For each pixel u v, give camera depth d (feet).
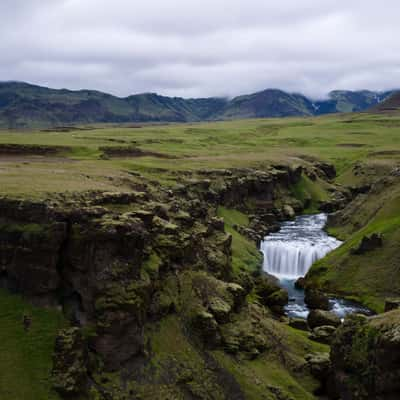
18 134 615.57
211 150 638.12
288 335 193.67
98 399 131.13
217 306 179.22
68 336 134.82
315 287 291.38
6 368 127.24
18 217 150.20
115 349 141.69
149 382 142.61
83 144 480.23
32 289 144.66
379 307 253.24
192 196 336.49
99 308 142.31
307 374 171.22
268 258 353.72
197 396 146.00
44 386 126.41
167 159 467.11
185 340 163.12
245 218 405.18
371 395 142.31
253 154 615.98
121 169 333.42
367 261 287.89
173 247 185.98
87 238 145.89
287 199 501.97
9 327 136.67
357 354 150.30
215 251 225.56
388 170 586.04
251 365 166.20
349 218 403.54
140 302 149.79
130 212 175.32
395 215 323.98
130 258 153.07
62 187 183.73
